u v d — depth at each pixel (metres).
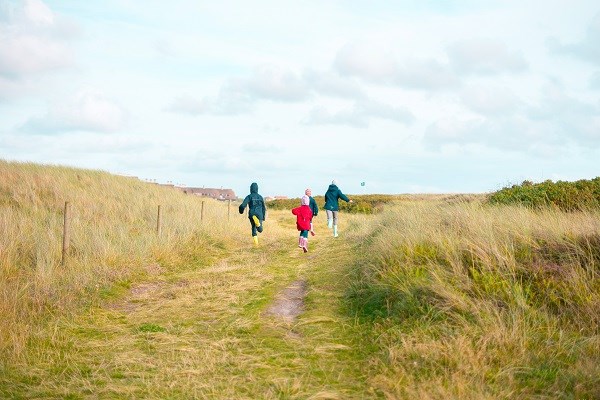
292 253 13.52
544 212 10.34
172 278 10.01
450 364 4.79
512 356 4.95
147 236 12.59
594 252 7.05
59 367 5.24
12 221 11.27
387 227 11.64
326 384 4.76
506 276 6.76
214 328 6.67
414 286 6.84
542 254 7.32
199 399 4.43
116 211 16.25
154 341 6.11
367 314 6.89
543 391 4.30
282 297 8.39
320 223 24.41
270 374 5.03
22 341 5.73
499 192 15.32
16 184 16.53
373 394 4.45
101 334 6.42
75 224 12.27
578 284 6.23
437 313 5.96
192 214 18.11
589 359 4.77
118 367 5.27
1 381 4.81
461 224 9.23
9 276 8.26
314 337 6.14
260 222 14.61
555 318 5.76
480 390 4.23
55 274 8.60
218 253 13.57
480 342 5.18
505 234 7.93
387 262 8.22
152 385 4.77
